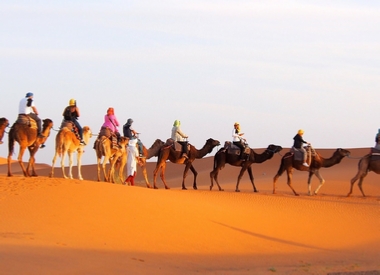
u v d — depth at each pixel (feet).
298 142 104.47
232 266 51.06
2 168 227.20
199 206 75.87
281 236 68.13
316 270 51.31
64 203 64.85
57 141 82.02
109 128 94.02
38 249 45.60
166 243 56.80
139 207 68.03
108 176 98.27
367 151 191.21
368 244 68.64
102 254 47.83
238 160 105.50
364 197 104.83
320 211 86.74
